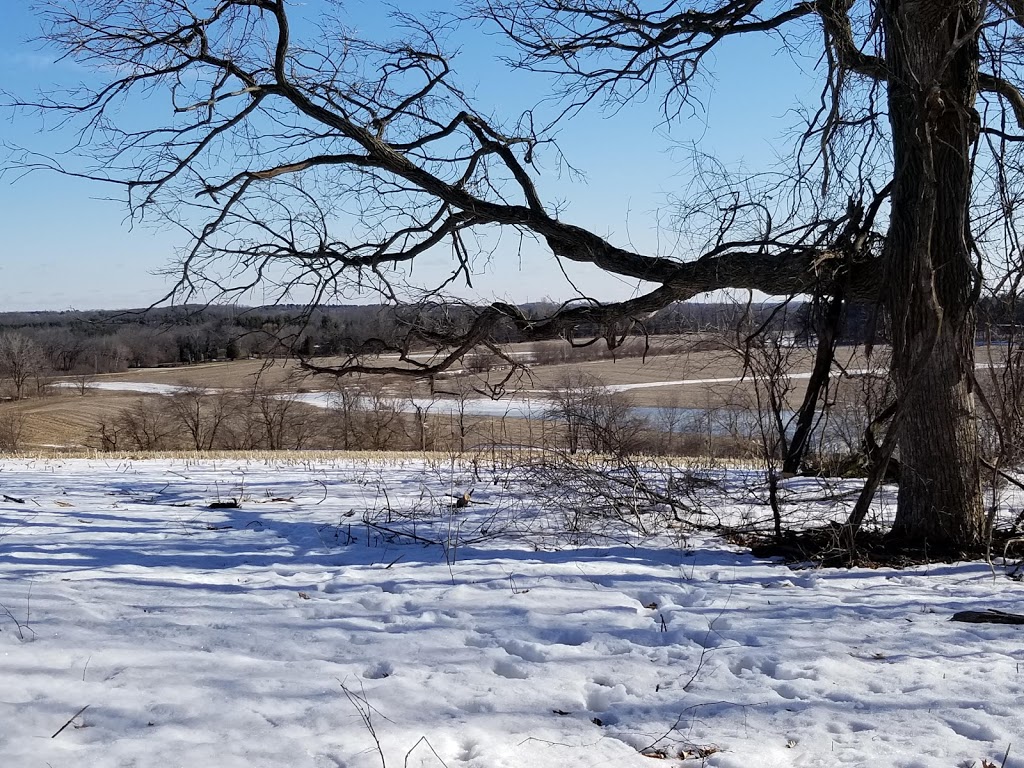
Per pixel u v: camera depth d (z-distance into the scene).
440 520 10.16
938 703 4.42
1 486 13.30
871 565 8.02
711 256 9.19
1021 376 9.80
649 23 9.22
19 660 4.70
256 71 9.51
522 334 10.06
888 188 8.95
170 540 8.87
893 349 8.68
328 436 37.62
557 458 11.40
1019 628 5.79
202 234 9.27
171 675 4.56
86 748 3.62
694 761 3.76
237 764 3.54
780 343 9.24
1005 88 8.97
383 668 4.92
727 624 5.91
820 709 4.35
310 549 8.58
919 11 8.12
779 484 12.39
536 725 4.12
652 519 10.07
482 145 10.41
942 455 8.54
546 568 7.60
